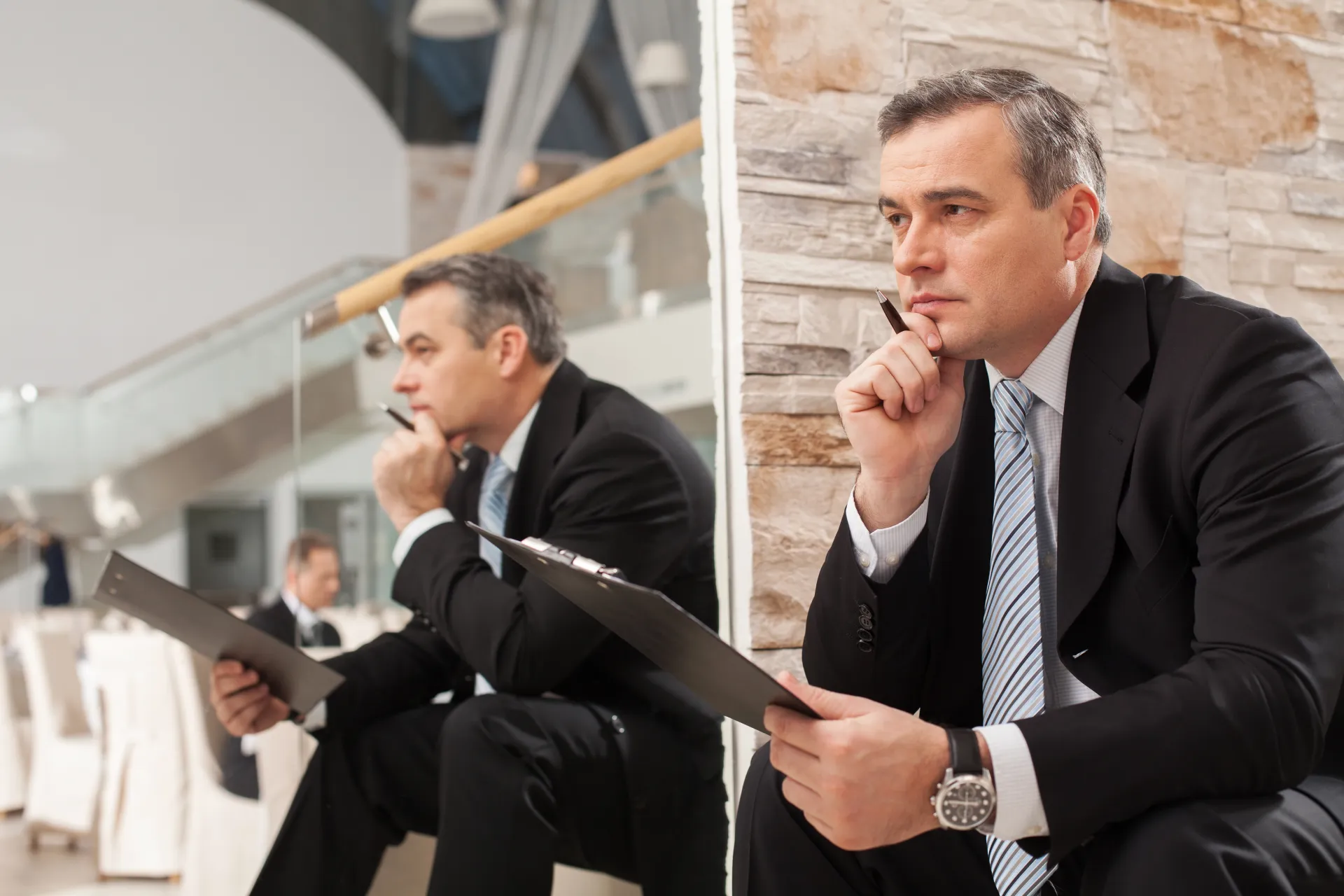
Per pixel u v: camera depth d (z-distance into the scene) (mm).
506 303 2107
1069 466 1195
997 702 1273
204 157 11281
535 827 1666
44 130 10883
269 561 9945
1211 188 1907
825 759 1035
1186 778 1002
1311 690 1015
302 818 1961
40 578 9758
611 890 1887
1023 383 1276
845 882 1212
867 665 1258
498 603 1793
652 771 1789
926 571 1261
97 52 11039
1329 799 1053
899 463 1242
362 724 1985
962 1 1775
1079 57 1839
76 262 10914
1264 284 1932
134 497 10031
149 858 3215
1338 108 2014
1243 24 1955
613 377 4441
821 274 1670
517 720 1715
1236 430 1096
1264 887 956
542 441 2053
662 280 4480
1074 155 1211
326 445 2529
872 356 1263
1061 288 1223
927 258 1226
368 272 10234
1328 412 1108
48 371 10773
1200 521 1118
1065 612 1170
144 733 3285
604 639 1854
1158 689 1037
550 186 10461
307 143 11531
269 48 11453
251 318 10016
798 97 1678
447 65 11664
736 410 1644
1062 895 1149
